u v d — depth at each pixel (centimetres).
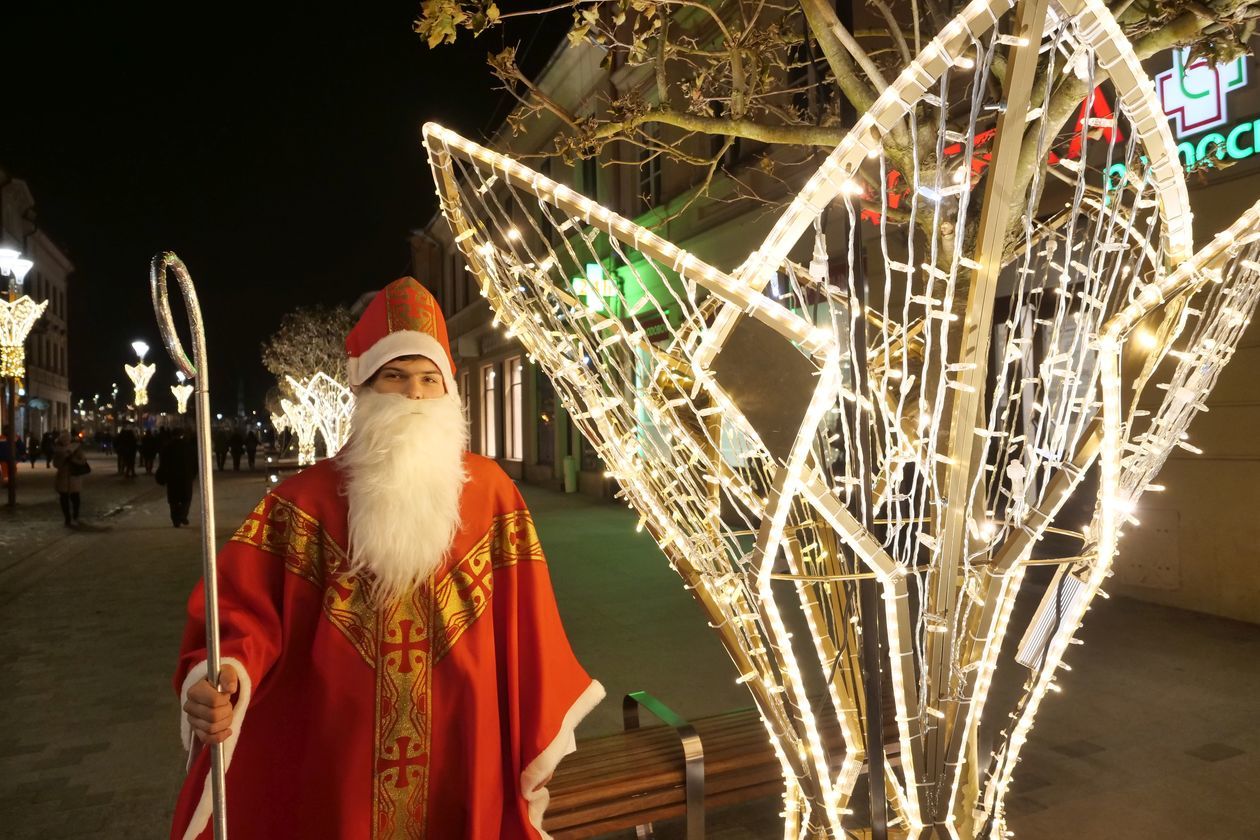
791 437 142
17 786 339
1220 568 548
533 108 358
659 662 498
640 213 1246
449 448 186
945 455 158
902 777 224
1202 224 541
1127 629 523
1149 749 350
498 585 197
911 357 192
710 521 175
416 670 176
